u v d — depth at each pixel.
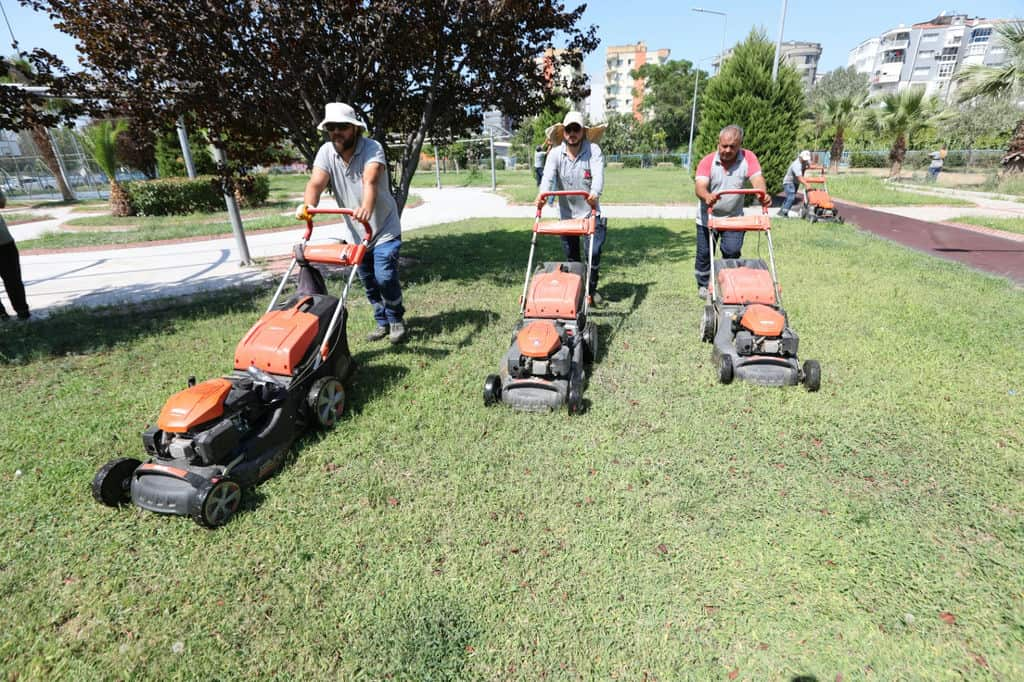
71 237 15.59
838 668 2.36
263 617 2.66
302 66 7.23
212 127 7.82
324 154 5.09
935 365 5.26
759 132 18.22
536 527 3.22
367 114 8.84
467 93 8.61
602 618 2.62
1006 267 9.54
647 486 3.55
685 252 10.72
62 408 4.70
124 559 3.02
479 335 6.31
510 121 9.58
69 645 2.52
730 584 2.79
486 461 3.84
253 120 7.64
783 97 18.23
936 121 32.12
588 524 3.23
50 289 9.55
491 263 10.22
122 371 5.54
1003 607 2.62
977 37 105.00
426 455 3.92
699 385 4.95
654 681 2.32
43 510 3.40
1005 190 22.17
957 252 10.94
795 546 3.03
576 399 4.35
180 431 3.15
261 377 3.92
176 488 3.21
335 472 3.77
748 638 2.51
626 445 4.01
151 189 21.56
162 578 2.89
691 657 2.42
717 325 5.63
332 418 4.33
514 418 4.41
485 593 2.77
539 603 2.70
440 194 28.41
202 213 22.36
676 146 76.75
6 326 7.05
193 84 7.07
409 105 8.98
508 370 4.58
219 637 2.56
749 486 3.55
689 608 2.66
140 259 12.28
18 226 20.34
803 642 2.48
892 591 2.72
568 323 5.09
